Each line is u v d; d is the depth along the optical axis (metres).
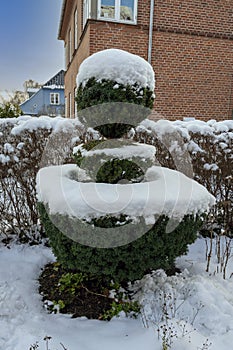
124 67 2.08
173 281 2.34
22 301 2.14
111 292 2.21
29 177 3.33
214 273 2.57
